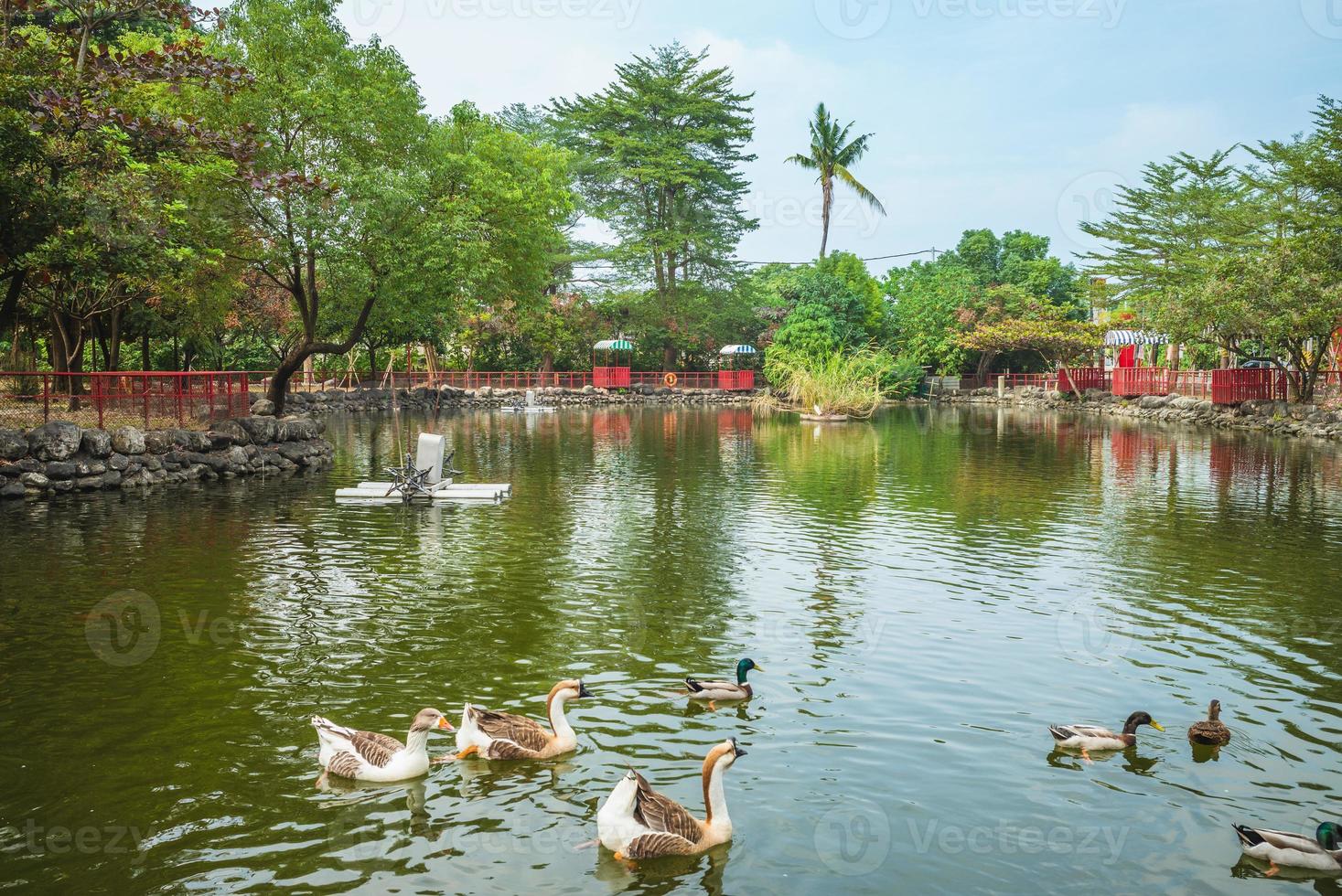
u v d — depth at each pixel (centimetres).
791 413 5844
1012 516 2044
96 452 2223
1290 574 1500
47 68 1911
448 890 634
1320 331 4075
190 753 830
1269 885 650
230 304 3975
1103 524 1947
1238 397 4725
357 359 6619
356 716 912
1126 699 981
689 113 7631
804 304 7194
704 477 2675
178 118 2083
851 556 1638
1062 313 7738
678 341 7856
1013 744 870
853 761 832
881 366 6619
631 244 7556
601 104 7631
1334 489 2420
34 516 1888
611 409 6291
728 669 1058
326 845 687
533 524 1909
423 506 2122
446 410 5831
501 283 4259
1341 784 799
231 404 2659
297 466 2717
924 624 1230
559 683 862
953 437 4053
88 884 633
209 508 2011
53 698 950
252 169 2177
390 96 2898
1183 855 686
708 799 711
